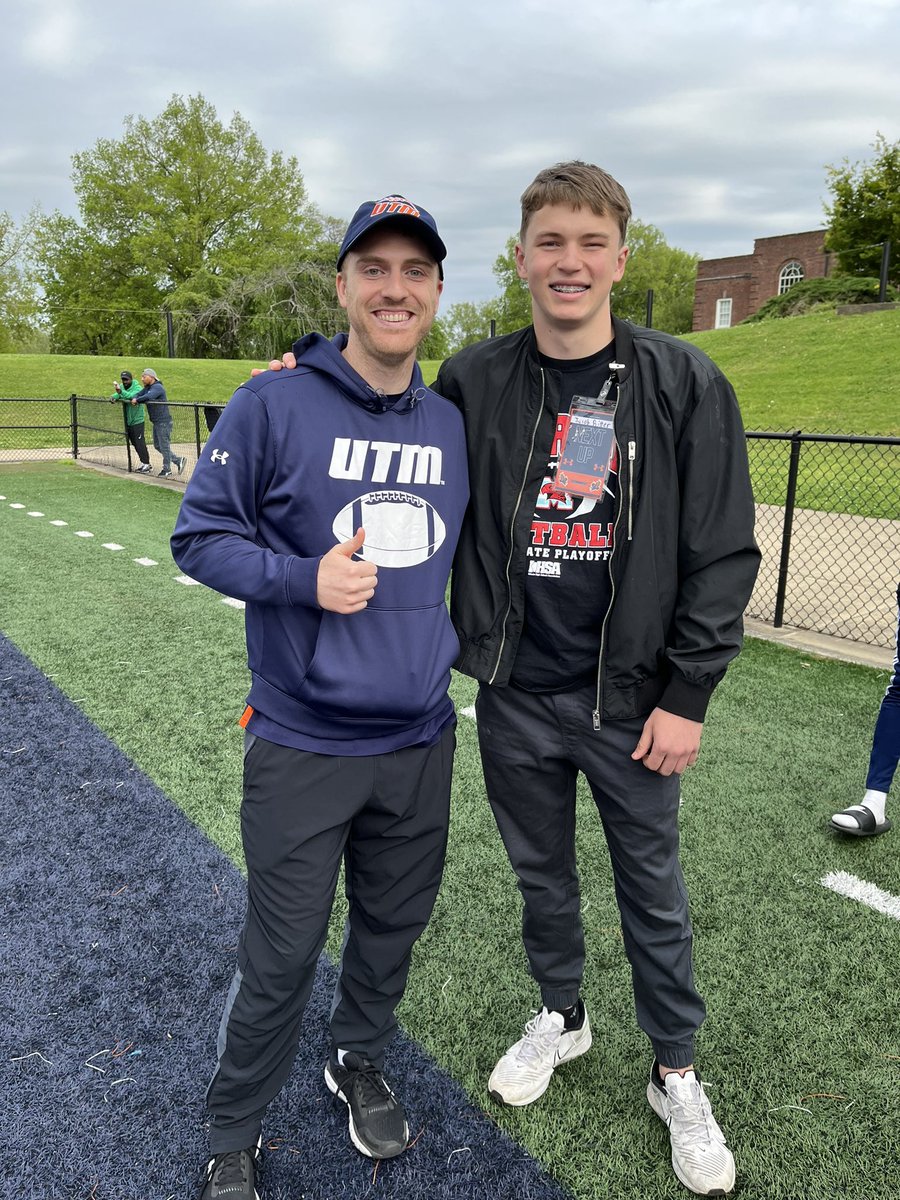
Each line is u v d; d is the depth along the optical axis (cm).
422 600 151
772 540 752
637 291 6128
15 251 3984
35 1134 173
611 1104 183
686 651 151
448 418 159
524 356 157
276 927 149
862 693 409
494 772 174
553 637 160
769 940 233
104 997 212
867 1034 200
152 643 488
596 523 153
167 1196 160
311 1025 206
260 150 4750
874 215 2822
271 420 142
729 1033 200
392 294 140
